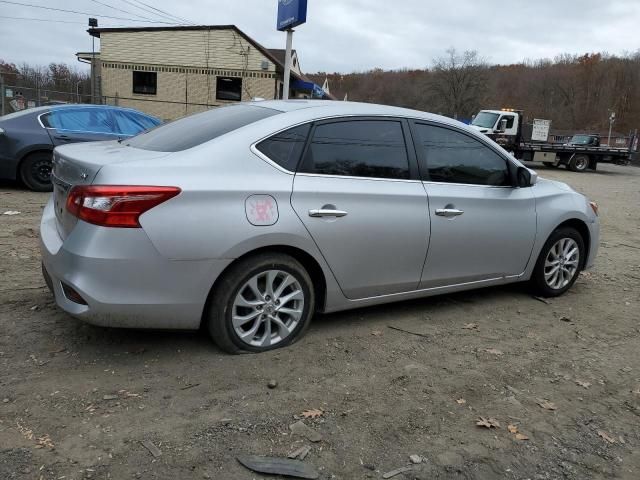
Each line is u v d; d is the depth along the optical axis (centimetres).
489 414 305
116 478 236
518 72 9612
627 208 1291
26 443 253
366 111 391
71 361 329
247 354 350
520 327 436
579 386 346
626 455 281
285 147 351
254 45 2703
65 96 2706
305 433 275
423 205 400
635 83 8969
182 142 350
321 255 358
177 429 271
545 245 493
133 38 2684
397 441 275
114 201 295
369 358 360
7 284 446
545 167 2942
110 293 299
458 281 438
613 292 550
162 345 354
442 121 428
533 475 260
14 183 942
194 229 310
